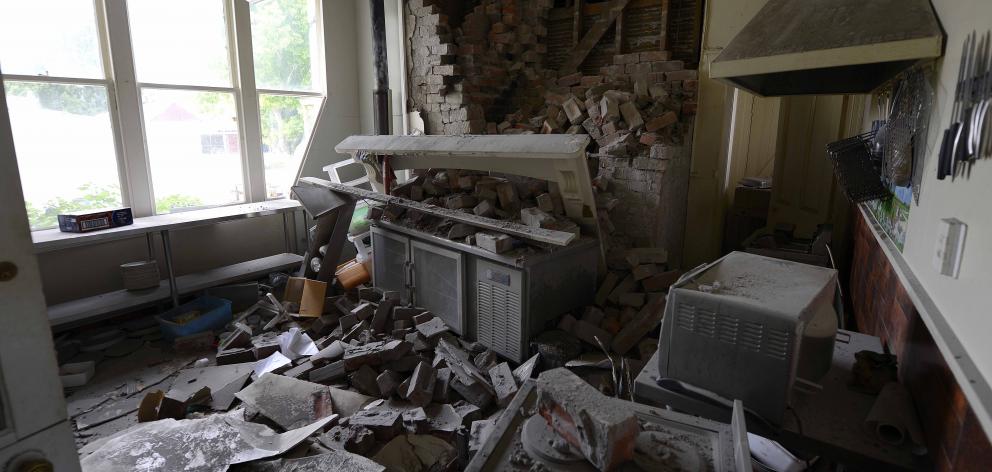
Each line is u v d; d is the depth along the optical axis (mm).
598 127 3557
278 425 2334
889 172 1526
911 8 1220
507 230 2717
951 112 1049
